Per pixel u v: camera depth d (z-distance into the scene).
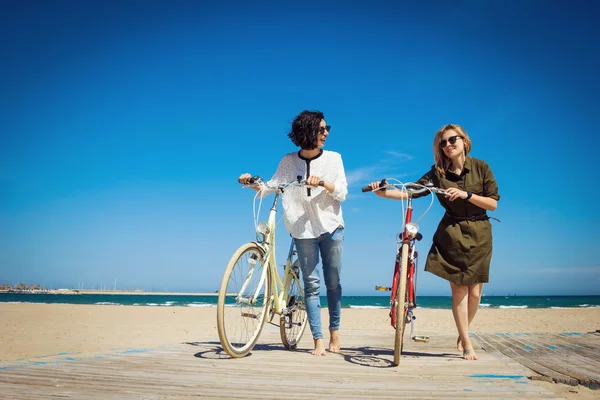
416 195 3.49
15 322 13.87
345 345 4.58
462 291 3.47
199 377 2.54
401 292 3.02
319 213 3.56
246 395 2.12
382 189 3.43
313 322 3.62
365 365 3.06
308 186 3.54
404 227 3.27
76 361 3.04
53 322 13.94
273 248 3.56
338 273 3.72
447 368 2.97
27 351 7.44
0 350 7.53
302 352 3.77
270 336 5.13
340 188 3.47
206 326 12.41
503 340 4.84
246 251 3.25
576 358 3.56
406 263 3.07
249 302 3.33
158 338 9.05
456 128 3.48
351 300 84.50
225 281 3.10
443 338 5.43
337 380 2.51
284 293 3.77
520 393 2.24
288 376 2.61
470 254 3.37
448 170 3.54
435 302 72.38
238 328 3.29
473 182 3.44
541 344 4.52
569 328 13.21
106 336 9.56
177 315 18.19
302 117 3.57
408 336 5.90
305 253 3.60
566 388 2.62
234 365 2.95
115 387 2.26
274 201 3.57
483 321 16.31
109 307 27.41
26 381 2.37
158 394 2.12
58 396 2.05
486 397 2.15
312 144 3.57
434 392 2.25
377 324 14.13
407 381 2.51
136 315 18.02
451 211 3.50
